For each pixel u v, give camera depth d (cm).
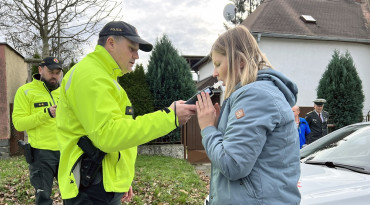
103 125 161
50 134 350
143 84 870
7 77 849
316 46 1443
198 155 895
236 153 135
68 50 1062
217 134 153
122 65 192
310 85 1427
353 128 359
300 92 1417
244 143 135
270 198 139
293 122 148
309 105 1423
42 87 380
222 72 161
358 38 1473
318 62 1441
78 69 174
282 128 142
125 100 195
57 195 459
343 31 1518
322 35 1447
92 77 169
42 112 340
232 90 155
